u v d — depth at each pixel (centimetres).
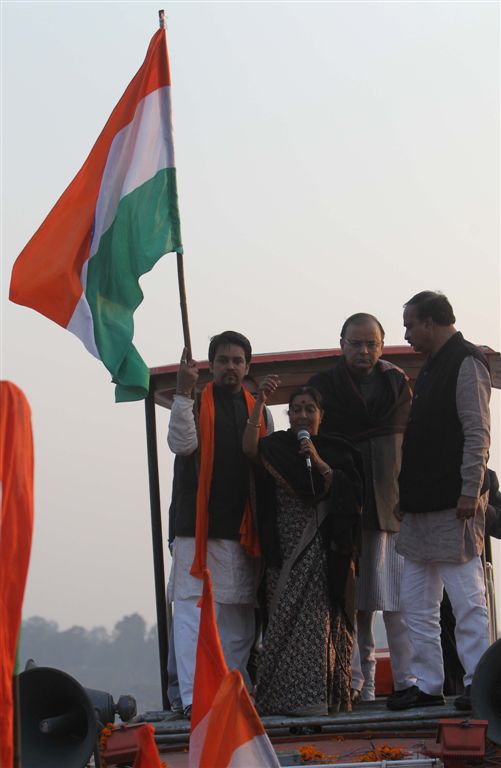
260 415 727
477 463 679
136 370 695
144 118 725
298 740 658
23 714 607
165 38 733
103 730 609
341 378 779
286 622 700
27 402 446
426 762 570
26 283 696
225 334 754
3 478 438
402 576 711
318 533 712
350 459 727
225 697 475
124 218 711
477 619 680
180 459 758
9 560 436
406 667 770
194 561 725
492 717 618
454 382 694
